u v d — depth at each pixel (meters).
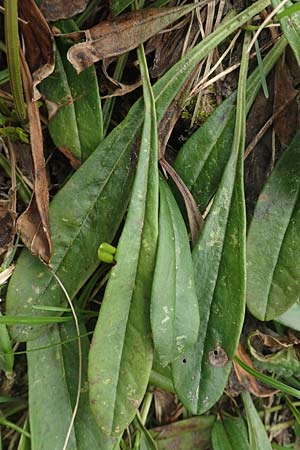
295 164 0.35
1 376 0.37
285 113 0.36
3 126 0.35
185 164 0.35
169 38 0.35
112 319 0.33
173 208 0.34
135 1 0.35
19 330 0.34
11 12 0.31
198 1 0.35
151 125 0.34
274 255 0.35
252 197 0.38
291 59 0.36
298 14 0.34
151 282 0.33
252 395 0.40
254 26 0.36
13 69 0.32
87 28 0.35
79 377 0.34
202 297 0.34
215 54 0.36
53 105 0.34
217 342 0.34
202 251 0.34
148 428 0.39
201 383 0.34
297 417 0.38
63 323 0.35
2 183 0.36
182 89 0.35
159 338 0.33
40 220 0.34
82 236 0.34
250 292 0.35
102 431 0.33
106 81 0.36
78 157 0.35
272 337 0.38
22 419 0.37
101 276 0.37
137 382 0.33
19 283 0.34
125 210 0.34
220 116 0.36
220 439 0.38
